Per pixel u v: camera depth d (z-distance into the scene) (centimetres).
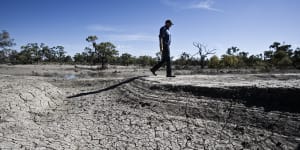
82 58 8806
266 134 485
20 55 7912
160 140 527
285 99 550
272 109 543
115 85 1044
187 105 663
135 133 568
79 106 813
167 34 929
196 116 609
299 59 4831
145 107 713
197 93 704
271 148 449
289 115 508
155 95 774
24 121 670
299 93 539
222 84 727
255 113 550
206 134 527
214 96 662
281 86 588
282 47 6166
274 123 504
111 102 817
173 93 748
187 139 519
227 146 477
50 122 677
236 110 583
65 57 9794
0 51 6738
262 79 865
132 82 993
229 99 629
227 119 566
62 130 612
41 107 798
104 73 2588
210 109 618
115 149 505
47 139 557
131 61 8075
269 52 6141
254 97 598
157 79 938
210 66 4672
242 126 529
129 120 641
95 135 575
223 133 520
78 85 1224
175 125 582
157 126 589
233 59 4819
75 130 610
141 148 503
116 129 599
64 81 1343
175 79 927
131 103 772
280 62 4622
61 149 506
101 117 687
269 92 585
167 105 692
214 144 489
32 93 850
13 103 748
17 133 588
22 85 920
